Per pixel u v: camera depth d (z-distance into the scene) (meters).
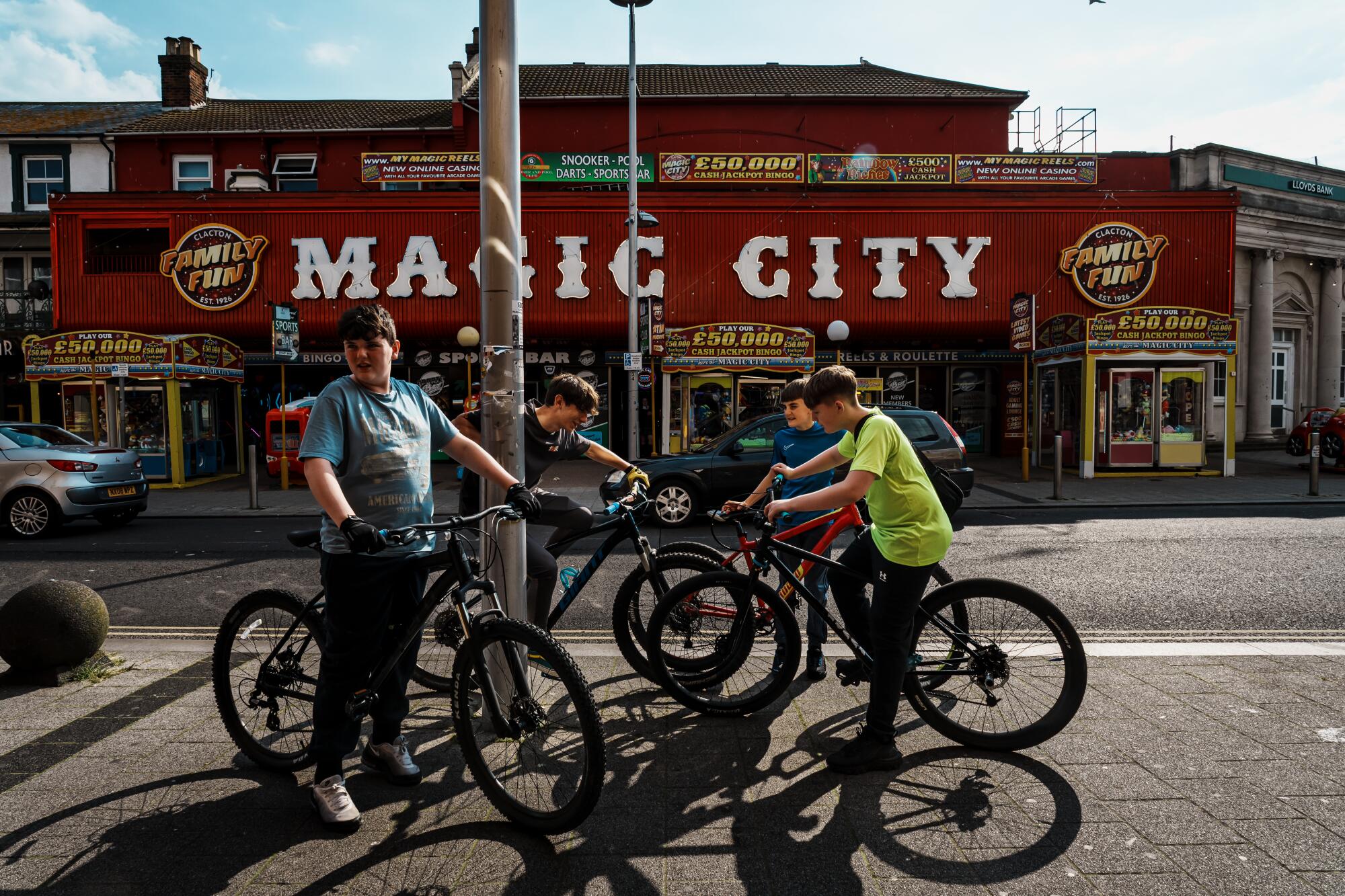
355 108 23.00
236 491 14.55
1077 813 2.73
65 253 17.84
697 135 20.78
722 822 2.71
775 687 3.67
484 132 3.40
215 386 17.05
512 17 3.38
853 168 18.38
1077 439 16.11
